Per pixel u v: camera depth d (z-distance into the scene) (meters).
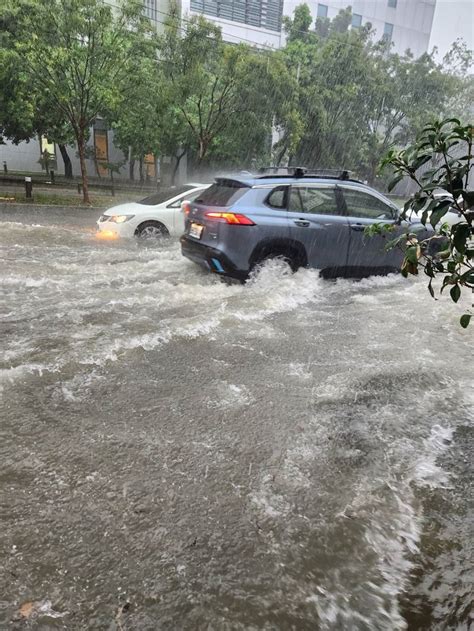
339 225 6.44
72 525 2.17
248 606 1.82
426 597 1.90
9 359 3.79
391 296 6.28
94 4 14.45
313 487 2.51
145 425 2.99
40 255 7.77
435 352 4.43
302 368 3.97
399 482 2.58
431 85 29.56
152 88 17.69
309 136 27.08
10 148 34.84
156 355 4.06
